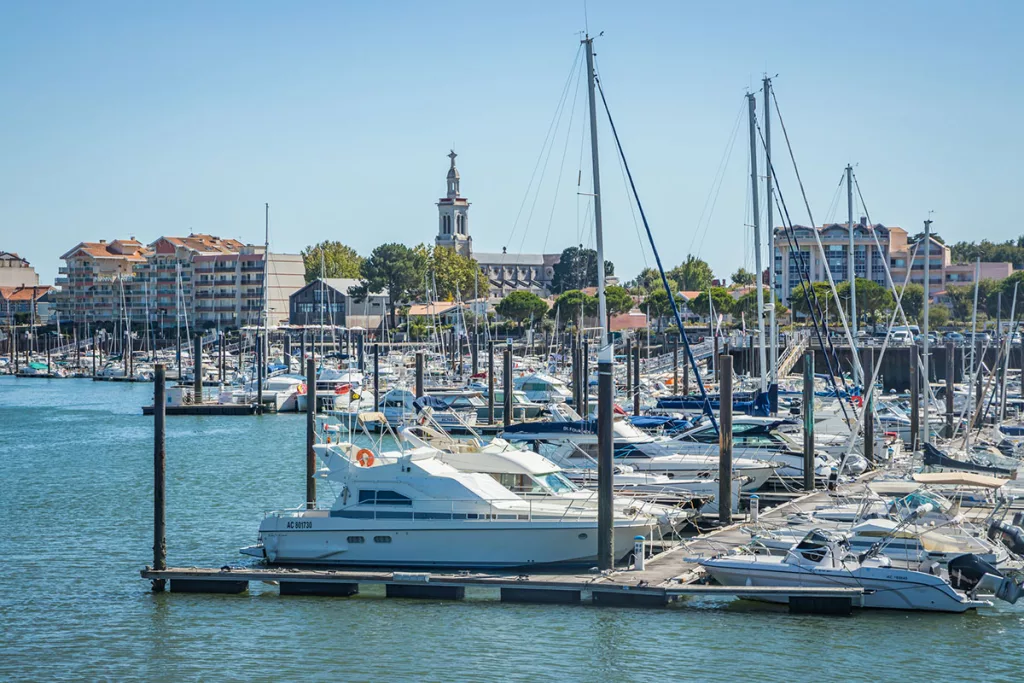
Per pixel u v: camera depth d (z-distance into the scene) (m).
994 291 168.62
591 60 51.16
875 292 147.38
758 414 67.69
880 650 31.50
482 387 100.62
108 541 45.91
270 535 40.03
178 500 55.81
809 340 119.88
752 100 68.38
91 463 71.62
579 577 36.12
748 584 35.19
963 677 29.78
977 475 39.91
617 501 41.31
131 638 33.34
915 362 67.31
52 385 166.62
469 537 38.84
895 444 65.31
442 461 42.50
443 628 33.59
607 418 36.47
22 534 47.41
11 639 33.31
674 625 33.59
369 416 45.50
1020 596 34.28
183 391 111.19
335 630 33.66
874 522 36.59
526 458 42.94
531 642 32.41
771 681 29.59
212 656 31.80
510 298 198.62
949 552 35.44
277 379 113.44
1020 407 88.69
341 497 40.44
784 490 51.75
